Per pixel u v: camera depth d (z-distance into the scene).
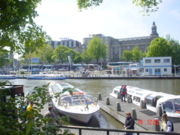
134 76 62.00
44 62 114.69
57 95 3.41
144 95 19.05
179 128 12.41
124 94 23.14
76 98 17.45
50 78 64.50
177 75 61.50
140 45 159.62
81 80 61.19
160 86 43.66
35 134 2.61
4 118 2.73
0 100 3.19
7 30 3.35
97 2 5.59
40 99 3.27
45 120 2.98
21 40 3.93
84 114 15.52
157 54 71.00
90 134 10.29
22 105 3.18
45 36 4.18
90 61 131.88
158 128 11.94
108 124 16.23
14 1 3.01
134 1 5.59
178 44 76.19
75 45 175.62
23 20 3.37
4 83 3.37
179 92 35.62
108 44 163.50
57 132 3.02
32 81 60.53
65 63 118.31
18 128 2.69
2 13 3.03
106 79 62.41
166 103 14.78
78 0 5.58
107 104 21.53
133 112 15.09
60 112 16.67
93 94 34.25
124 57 124.81
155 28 160.75
